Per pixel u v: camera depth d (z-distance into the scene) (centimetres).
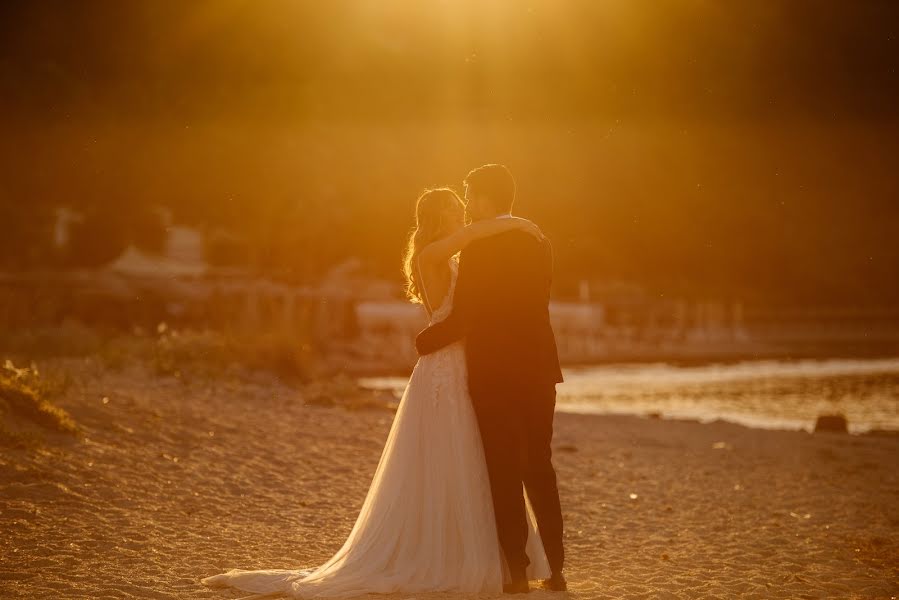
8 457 1148
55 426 1321
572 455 1675
